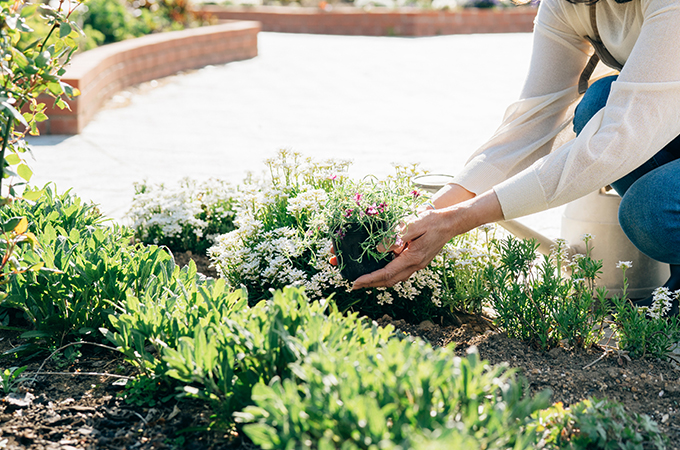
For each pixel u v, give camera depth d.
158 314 1.75
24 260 1.96
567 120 2.46
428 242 1.92
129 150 5.30
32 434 1.57
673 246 2.13
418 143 5.70
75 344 1.97
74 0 1.85
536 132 2.37
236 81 9.20
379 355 1.40
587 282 2.57
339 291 2.21
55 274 1.96
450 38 16.11
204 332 1.59
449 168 4.80
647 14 1.90
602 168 1.87
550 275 2.06
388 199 1.93
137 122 6.46
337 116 6.92
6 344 2.05
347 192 1.98
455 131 6.23
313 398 1.22
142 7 11.27
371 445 1.15
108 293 1.96
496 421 1.22
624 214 2.22
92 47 8.36
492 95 8.34
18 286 1.95
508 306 2.07
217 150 5.36
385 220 1.90
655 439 1.50
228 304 1.79
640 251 2.45
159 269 2.08
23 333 1.98
